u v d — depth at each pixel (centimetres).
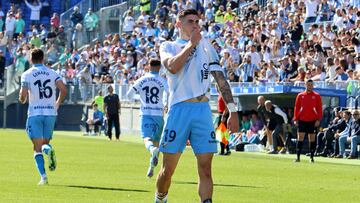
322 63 4769
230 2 6288
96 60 6494
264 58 5241
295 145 4147
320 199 2038
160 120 2652
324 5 5450
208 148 1474
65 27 7006
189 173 2669
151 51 6109
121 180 2378
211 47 1509
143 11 6644
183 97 1488
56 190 2070
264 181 2484
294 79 4731
